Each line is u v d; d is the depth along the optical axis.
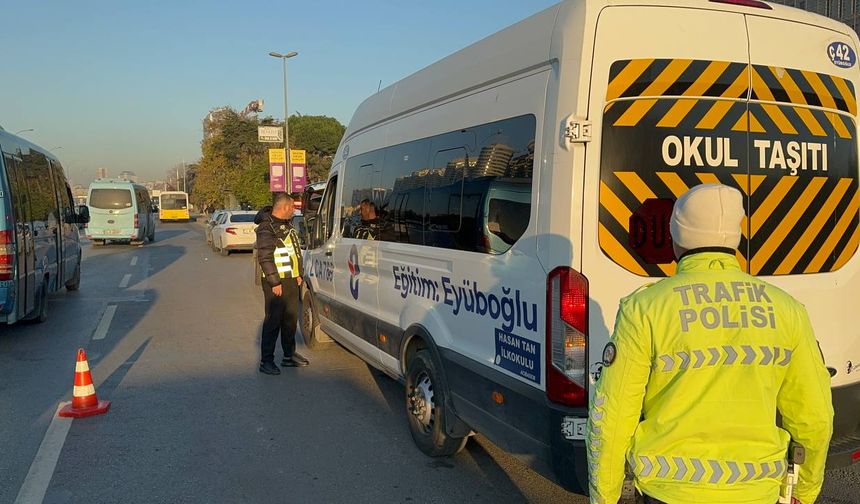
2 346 8.32
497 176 3.71
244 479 4.39
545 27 3.38
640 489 2.01
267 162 52.88
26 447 4.93
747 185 3.36
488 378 3.71
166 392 6.34
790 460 2.05
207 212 75.00
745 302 1.92
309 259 8.02
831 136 3.58
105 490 4.21
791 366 1.96
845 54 3.61
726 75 3.27
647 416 2.00
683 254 2.03
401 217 5.08
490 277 3.72
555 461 3.15
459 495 4.17
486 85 3.93
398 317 5.10
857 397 3.67
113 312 10.89
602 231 3.10
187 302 12.03
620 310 2.05
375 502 4.07
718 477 1.89
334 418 5.61
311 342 8.14
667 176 3.19
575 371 3.09
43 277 9.69
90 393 5.71
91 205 27.20
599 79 3.09
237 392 6.35
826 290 3.60
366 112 6.23
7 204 7.95
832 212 3.60
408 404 4.94
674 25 3.19
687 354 1.89
